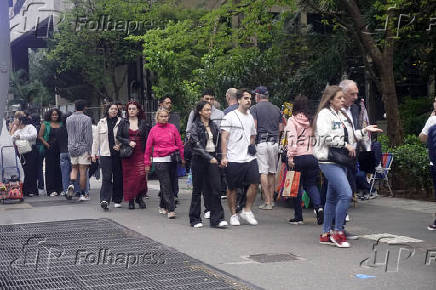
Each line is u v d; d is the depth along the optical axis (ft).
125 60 81.61
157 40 52.13
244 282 19.49
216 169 30.04
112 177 37.99
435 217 28.60
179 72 52.08
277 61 52.85
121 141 36.29
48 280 20.33
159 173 33.40
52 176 45.88
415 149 41.63
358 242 26.07
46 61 95.96
